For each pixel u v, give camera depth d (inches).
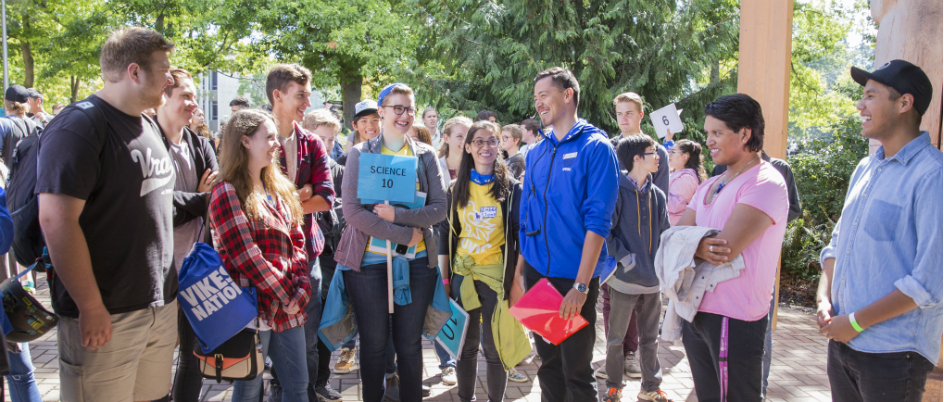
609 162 100.7
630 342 164.7
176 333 95.4
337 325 123.9
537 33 387.2
